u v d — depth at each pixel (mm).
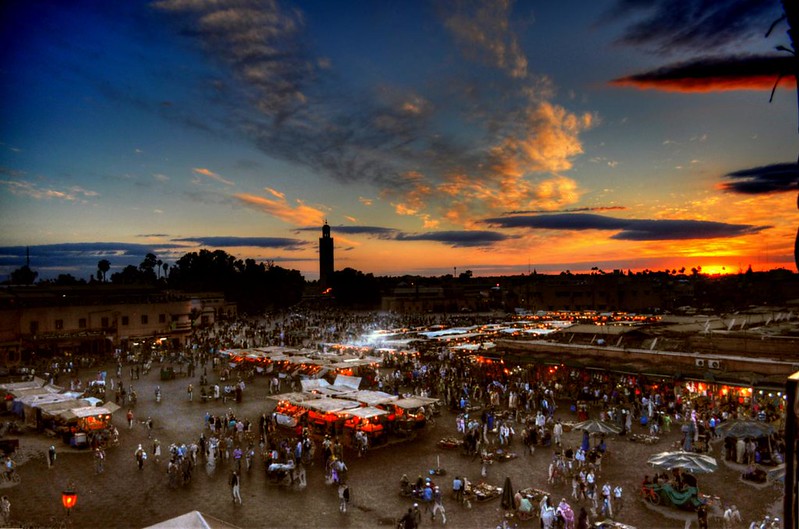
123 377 57375
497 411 40406
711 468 23109
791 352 38000
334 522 23016
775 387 34188
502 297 168375
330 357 58344
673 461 24000
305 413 39406
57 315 72562
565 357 47750
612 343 48250
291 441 34375
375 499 25531
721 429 28719
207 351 72812
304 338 88625
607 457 30281
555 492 25844
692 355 40625
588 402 41969
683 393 39312
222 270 164000
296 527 22547
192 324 101562
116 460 31281
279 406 41312
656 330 49031
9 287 81375
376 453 32688
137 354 67000
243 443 34312
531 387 44969
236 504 24984
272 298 167125
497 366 52094
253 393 49781
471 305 165750
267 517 23578
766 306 74438
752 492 24938
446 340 69312
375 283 186875
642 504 24188
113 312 77250
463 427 36281
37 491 26484
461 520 23109
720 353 40875
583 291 136375
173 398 47469
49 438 35906
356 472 29359
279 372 56719
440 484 27312
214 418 37531
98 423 35938
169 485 27188
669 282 135375
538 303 143125
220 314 135500
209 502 25250
